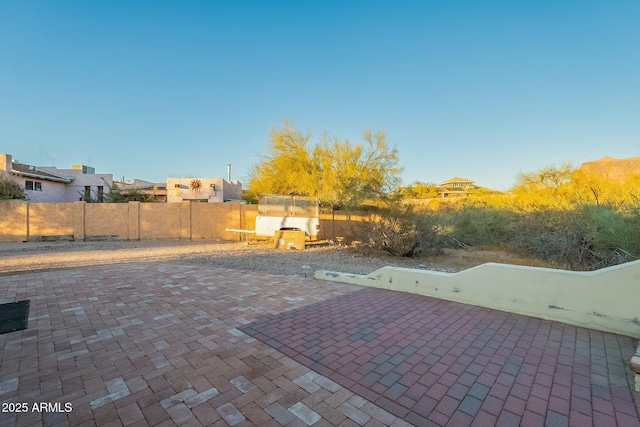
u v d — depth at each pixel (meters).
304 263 10.03
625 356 3.54
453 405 2.67
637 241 7.72
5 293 6.04
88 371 3.20
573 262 9.02
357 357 3.51
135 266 8.91
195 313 4.96
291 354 3.58
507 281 5.06
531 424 2.44
